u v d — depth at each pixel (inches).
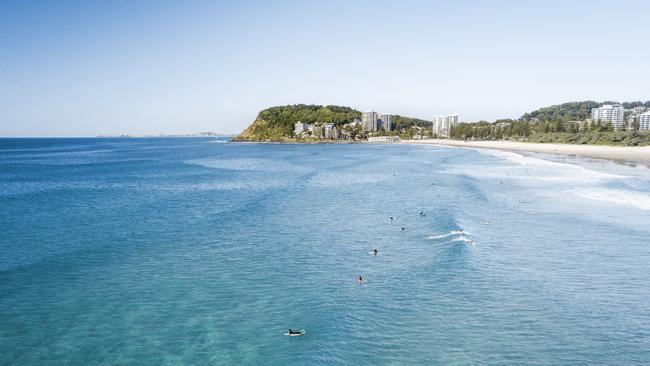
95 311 964.6
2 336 861.8
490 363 749.3
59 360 778.2
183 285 1105.4
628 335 840.3
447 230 1595.7
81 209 2110.0
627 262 1236.5
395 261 1270.9
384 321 897.5
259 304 988.6
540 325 877.8
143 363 764.6
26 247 1435.8
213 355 783.1
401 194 2549.2
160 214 1974.7
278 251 1382.9
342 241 1496.1
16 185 3100.4
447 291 1044.5
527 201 2175.2
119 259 1310.3
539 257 1285.7
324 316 922.7
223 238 1544.0
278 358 769.6
